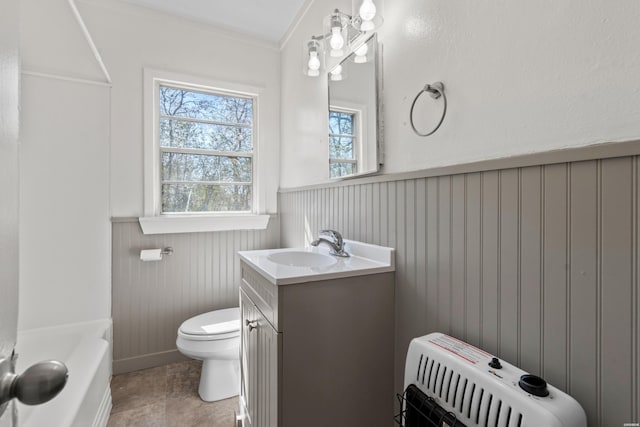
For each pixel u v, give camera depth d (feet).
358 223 4.67
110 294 6.35
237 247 7.75
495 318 2.74
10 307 1.30
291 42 7.41
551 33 2.33
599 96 2.08
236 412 5.29
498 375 2.27
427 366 2.72
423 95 3.50
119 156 6.55
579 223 2.18
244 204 8.04
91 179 6.16
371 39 4.29
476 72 2.91
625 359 1.96
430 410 2.56
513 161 2.57
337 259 4.35
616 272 2.00
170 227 6.94
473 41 2.93
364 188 4.52
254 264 4.02
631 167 1.93
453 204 3.14
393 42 3.94
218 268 7.54
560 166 2.29
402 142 3.82
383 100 4.13
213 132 7.66
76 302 5.99
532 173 2.46
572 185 2.22
